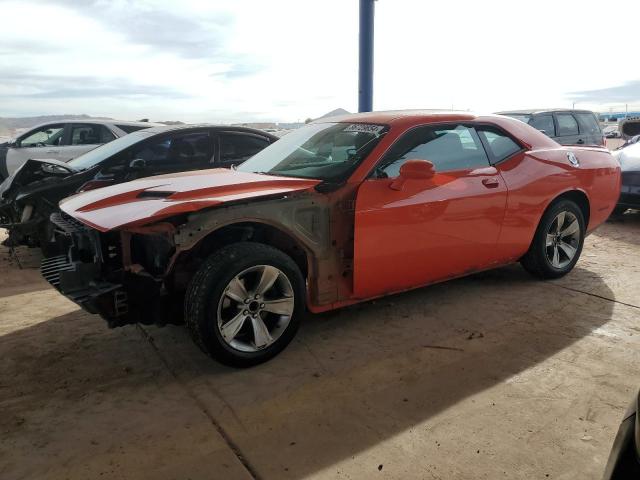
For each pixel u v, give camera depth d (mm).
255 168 4141
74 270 3072
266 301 3162
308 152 3934
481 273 4965
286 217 3172
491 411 2643
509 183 4090
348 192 3385
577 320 3797
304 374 3080
